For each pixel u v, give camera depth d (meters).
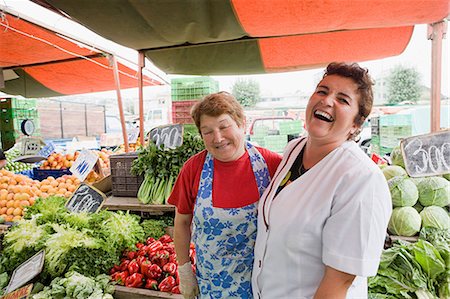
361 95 1.01
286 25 2.43
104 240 2.10
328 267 0.95
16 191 2.96
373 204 0.91
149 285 1.87
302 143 1.27
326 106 1.02
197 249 1.46
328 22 2.39
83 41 3.46
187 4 2.07
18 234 2.11
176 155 2.64
